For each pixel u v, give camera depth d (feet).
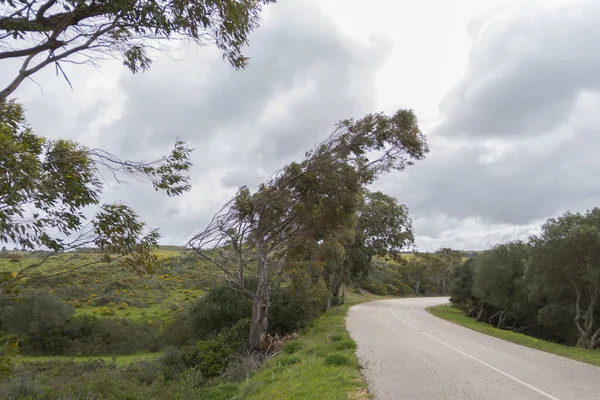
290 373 33.06
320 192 55.67
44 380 41.68
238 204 53.52
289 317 71.77
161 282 152.66
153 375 50.57
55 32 14.83
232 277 58.23
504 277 103.30
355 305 134.10
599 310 74.74
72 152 16.78
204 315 74.64
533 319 102.68
